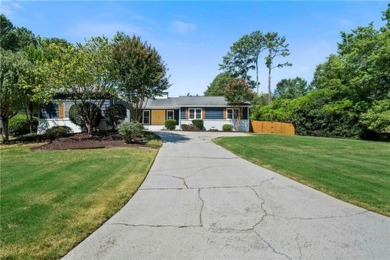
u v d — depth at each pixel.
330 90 22.64
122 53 14.00
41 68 13.77
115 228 3.79
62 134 16.84
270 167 8.02
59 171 7.16
